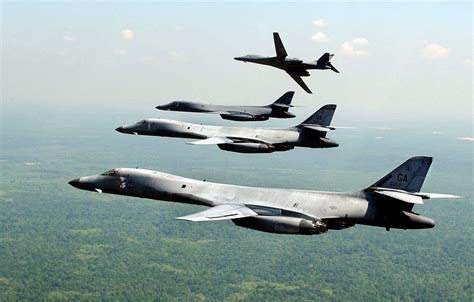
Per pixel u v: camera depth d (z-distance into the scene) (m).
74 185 77.38
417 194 60.84
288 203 64.69
